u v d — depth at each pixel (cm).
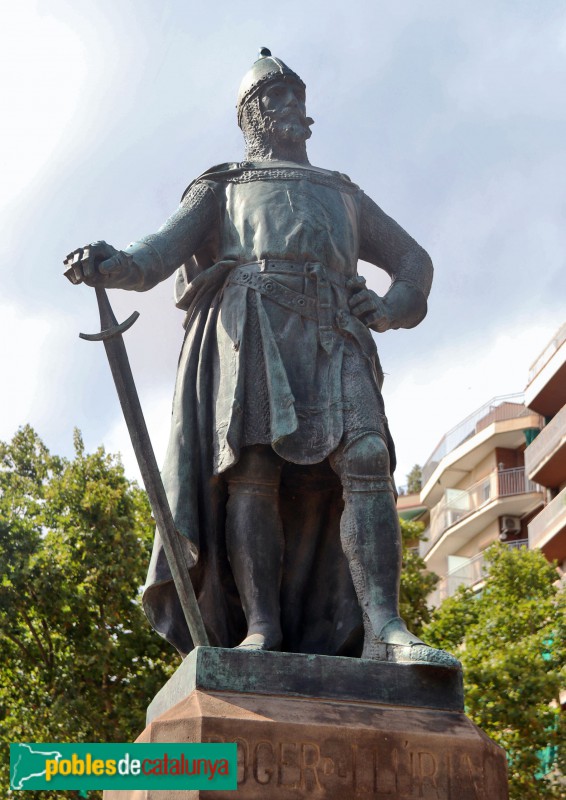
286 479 464
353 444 438
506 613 1566
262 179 484
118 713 1495
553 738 1370
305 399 446
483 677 1379
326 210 481
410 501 4275
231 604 459
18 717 1523
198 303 477
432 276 514
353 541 430
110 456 1658
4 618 1527
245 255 471
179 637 448
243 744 366
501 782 386
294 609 460
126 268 439
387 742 377
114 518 1588
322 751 370
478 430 3738
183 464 448
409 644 404
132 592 1573
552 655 1480
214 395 457
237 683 381
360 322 468
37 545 1557
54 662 1544
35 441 1727
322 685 388
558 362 3112
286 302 459
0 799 1397
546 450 3102
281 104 505
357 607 450
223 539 457
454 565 3684
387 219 514
